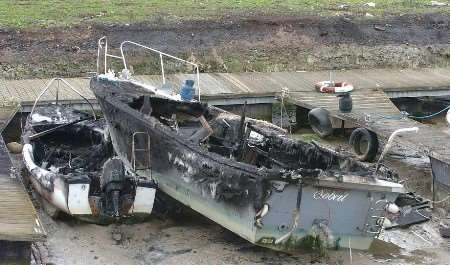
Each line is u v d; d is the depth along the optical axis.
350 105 12.35
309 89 13.87
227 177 8.08
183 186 8.95
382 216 8.15
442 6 20.47
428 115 14.70
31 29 15.49
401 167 11.82
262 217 7.79
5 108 11.67
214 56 15.55
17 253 7.48
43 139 11.05
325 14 18.23
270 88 13.68
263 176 7.60
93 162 10.26
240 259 8.49
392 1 20.73
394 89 14.11
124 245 8.73
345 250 8.41
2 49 14.70
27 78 13.98
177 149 8.88
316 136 13.17
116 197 8.48
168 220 9.55
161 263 8.30
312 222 7.96
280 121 13.44
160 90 11.39
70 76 14.27
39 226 7.50
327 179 7.67
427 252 8.91
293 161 9.23
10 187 8.65
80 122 11.16
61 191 8.63
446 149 10.37
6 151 9.97
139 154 9.60
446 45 17.72
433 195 10.32
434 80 14.89
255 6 18.67
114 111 10.05
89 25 15.95
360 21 18.06
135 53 15.12
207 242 8.94
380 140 12.72
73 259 8.24
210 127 9.88
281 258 8.58
